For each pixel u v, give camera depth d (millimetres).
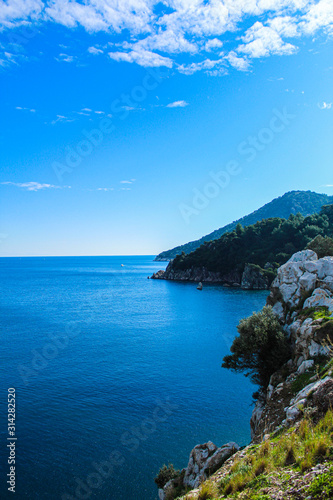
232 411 39469
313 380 20641
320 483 8312
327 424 11500
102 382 48969
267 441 13602
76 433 34531
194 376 51469
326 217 196375
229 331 83500
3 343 72062
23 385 47750
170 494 22594
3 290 180750
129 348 68125
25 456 30641
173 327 89312
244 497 9906
